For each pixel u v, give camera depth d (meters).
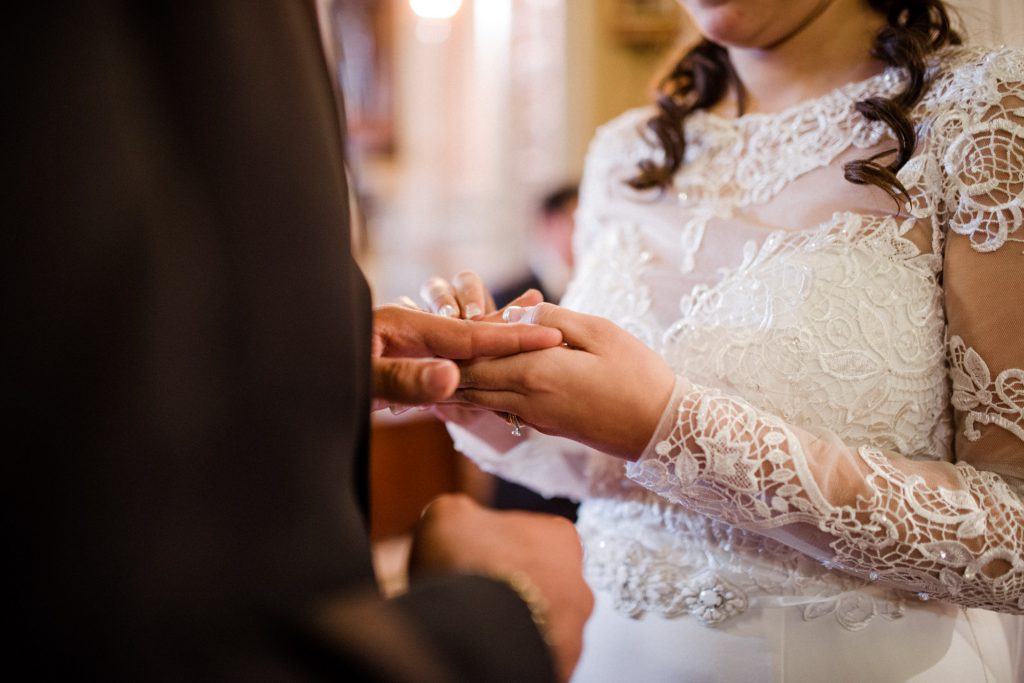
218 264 0.44
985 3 0.83
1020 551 0.66
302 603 0.43
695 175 0.89
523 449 0.87
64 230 0.41
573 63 2.87
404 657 0.42
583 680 0.81
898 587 0.69
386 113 2.93
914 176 0.73
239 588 0.42
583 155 2.91
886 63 0.79
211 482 0.42
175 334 0.42
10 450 0.40
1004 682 0.79
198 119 0.44
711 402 0.67
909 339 0.72
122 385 0.41
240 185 0.44
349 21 2.83
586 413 0.66
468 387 0.68
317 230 0.45
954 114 0.72
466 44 2.97
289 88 0.46
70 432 0.41
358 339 0.48
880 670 0.73
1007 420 0.67
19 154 0.41
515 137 3.02
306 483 0.44
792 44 0.84
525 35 2.96
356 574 0.44
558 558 0.53
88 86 0.42
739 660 0.75
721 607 0.76
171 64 0.44
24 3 0.42
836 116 0.81
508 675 0.45
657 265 0.86
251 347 0.44
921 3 0.79
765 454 0.66
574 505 1.66
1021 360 0.66
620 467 0.83
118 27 0.43
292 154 0.45
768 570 0.75
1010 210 0.67
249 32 0.45
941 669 0.74
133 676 0.40
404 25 2.91
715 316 0.78
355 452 0.49
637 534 0.81
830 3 0.81
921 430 0.73
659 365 0.68
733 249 0.82
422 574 0.54
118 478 0.41
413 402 0.57
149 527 0.41
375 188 2.94
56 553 0.40
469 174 3.05
